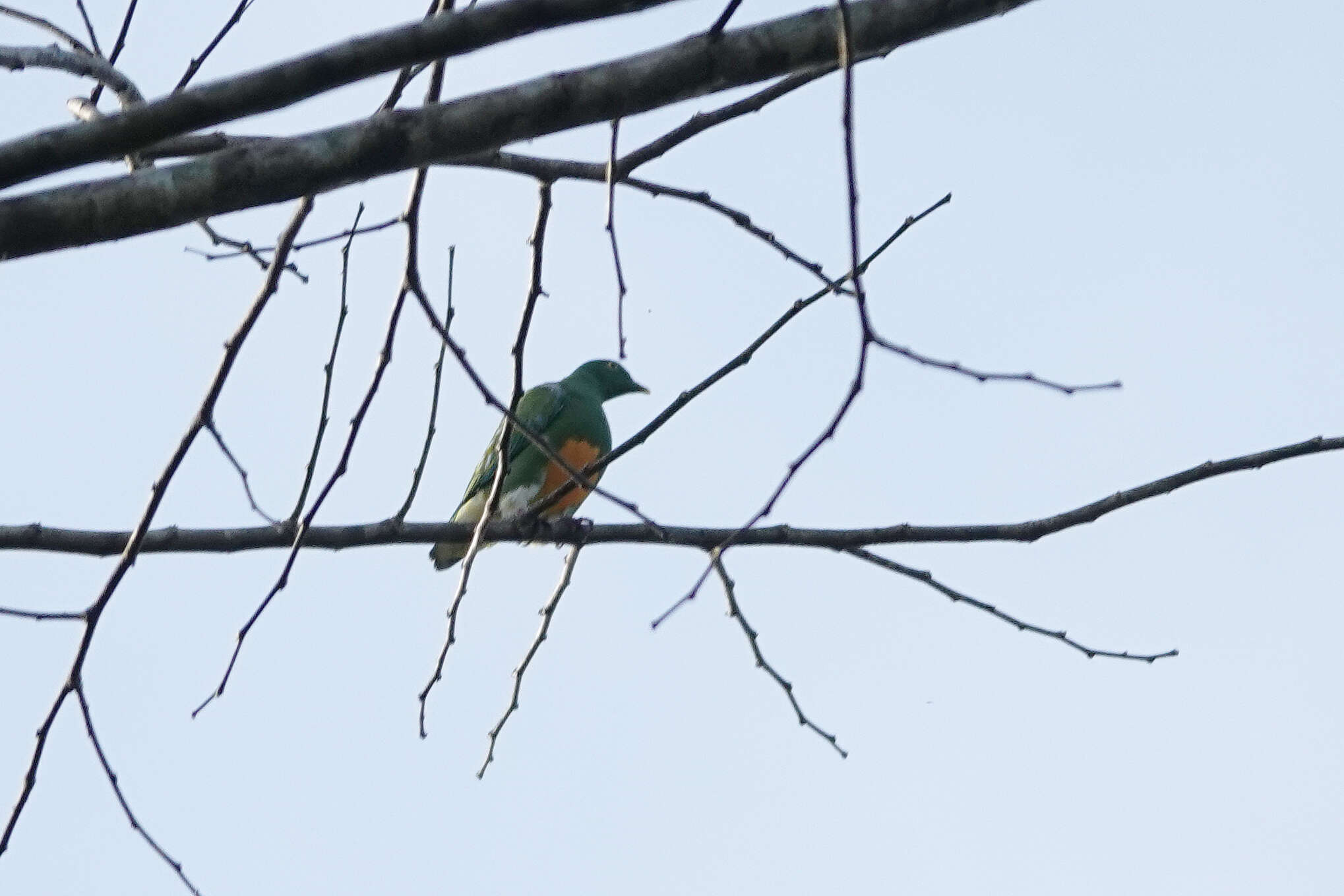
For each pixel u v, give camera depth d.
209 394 7.97
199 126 6.64
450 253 9.65
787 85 9.39
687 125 9.44
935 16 7.43
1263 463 10.16
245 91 6.64
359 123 7.20
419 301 7.73
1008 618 10.52
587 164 9.34
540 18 6.72
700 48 7.34
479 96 7.25
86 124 6.58
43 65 8.90
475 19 6.70
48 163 6.54
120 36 9.98
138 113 6.57
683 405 9.43
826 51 7.35
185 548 10.37
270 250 10.21
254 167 7.07
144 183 6.96
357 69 6.69
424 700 10.42
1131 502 10.41
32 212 6.82
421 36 6.68
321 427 9.73
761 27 7.36
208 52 9.62
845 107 6.14
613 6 6.72
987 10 7.46
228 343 7.81
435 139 7.21
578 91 7.26
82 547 10.18
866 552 10.65
